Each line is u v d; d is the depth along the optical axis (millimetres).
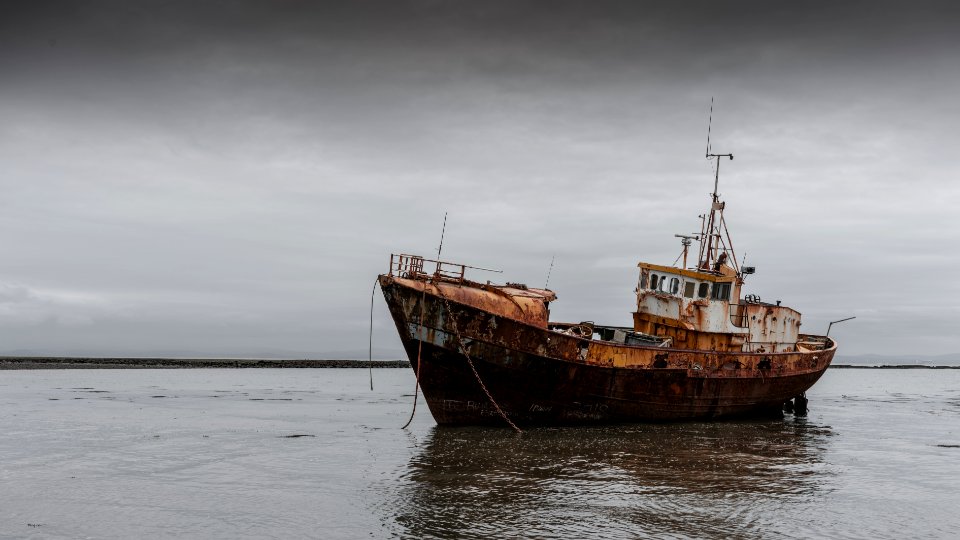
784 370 33500
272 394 44562
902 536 14625
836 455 23750
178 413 32250
